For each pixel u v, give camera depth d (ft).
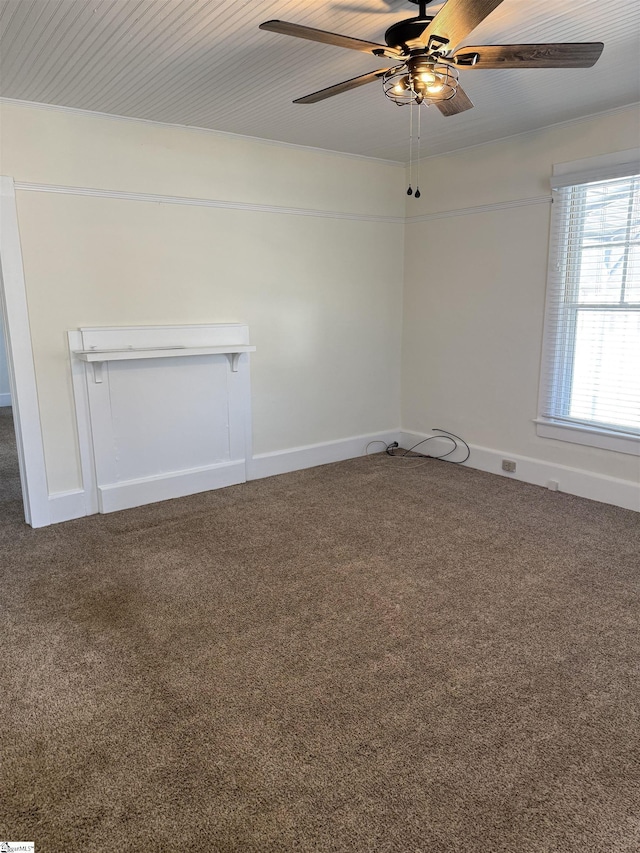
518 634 7.78
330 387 15.65
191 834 4.90
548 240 12.84
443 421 16.03
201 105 10.75
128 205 11.73
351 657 7.30
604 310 12.12
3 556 10.22
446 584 9.13
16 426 11.30
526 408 13.89
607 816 5.05
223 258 13.19
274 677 6.93
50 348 11.24
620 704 6.45
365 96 10.39
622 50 8.59
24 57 8.41
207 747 5.85
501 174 13.57
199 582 9.25
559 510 12.17
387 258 16.14
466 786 5.37
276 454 14.87
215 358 13.35
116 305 11.89
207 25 7.52
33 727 6.14
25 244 10.69
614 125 11.39
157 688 6.74
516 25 7.78
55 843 4.81
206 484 13.66
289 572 9.57
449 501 12.78
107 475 12.26
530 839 4.83
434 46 6.43
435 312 15.78
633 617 8.17
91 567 9.78
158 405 12.68
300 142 13.56
